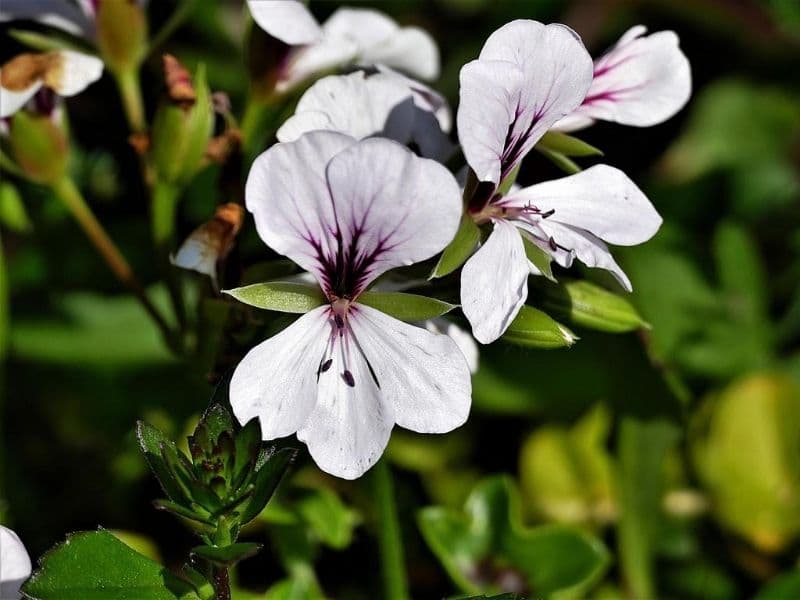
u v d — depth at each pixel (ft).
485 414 1.40
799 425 1.35
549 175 1.19
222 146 1.09
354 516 1.30
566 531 1.24
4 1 1.12
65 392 1.40
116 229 1.42
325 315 0.97
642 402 1.26
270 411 0.94
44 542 1.33
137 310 1.39
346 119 1.02
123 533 1.28
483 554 1.26
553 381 1.35
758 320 1.41
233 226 1.02
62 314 1.38
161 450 0.95
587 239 0.99
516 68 0.94
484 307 0.94
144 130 1.15
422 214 0.94
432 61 1.17
